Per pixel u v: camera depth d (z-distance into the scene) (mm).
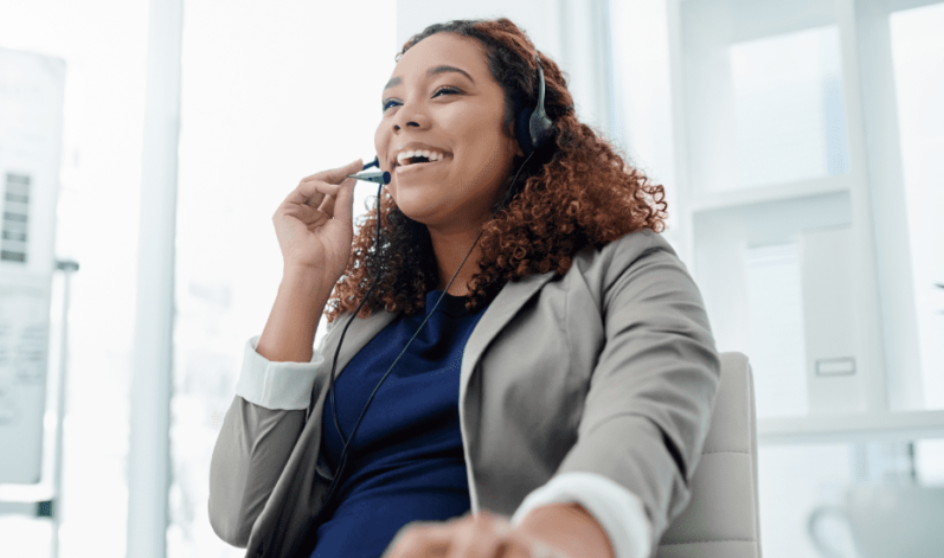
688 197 2242
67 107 1994
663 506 664
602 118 2727
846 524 1485
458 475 1014
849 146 2031
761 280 2223
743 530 979
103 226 2021
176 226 2135
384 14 2627
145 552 1955
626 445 673
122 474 1964
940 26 2102
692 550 989
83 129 2018
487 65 1205
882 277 2051
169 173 2129
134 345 2029
